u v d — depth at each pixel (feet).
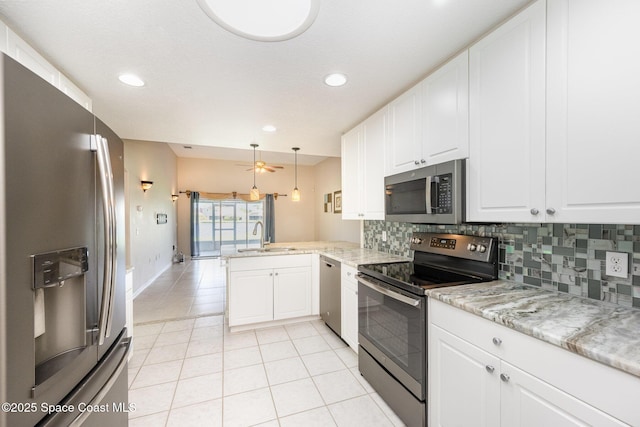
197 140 11.25
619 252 3.88
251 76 6.00
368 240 11.35
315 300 10.78
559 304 4.00
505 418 3.51
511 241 5.36
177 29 4.45
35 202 2.66
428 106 5.88
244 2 3.89
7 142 2.37
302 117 8.55
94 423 3.57
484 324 3.80
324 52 5.16
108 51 5.03
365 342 6.86
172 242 22.88
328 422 5.49
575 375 2.82
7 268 2.36
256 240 26.99
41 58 5.05
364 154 8.55
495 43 4.42
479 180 4.73
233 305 9.71
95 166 3.66
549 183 3.71
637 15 2.91
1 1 3.76
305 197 27.58
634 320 3.37
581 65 3.37
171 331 9.90
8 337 2.35
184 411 5.80
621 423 2.49
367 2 3.93
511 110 4.19
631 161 2.96
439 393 4.62
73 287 3.35
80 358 3.26
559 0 3.58
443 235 6.74
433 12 4.16
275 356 8.09
